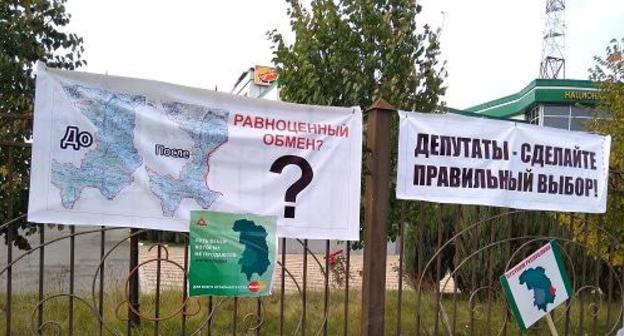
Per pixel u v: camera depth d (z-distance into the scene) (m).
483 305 6.99
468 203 4.75
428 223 6.37
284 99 5.99
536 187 5.03
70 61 5.93
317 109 4.33
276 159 4.21
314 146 4.32
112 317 5.82
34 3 5.69
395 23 5.91
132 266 4.98
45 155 3.70
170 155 3.97
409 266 8.73
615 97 7.58
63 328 5.45
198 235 4.02
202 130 4.04
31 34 5.66
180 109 4.00
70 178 3.75
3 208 5.35
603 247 6.39
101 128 3.82
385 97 5.62
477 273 7.42
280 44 6.08
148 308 6.18
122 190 3.86
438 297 4.93
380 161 4.48
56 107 3.73
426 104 5.89
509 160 4.90
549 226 7.46
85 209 3.79
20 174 5.38
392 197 5.88
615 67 8.39
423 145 4.59
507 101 33.59
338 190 4.38
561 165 5.14
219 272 4.07
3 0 5.56
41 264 3.86
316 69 5.75
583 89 28.97
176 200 3.97
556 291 5.19
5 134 5.21
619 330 5.55
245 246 4.13
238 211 4.11
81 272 10.05
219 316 6.14
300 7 6.05
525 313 5.03
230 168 4.11
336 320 6.33
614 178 6.03
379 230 4.45
